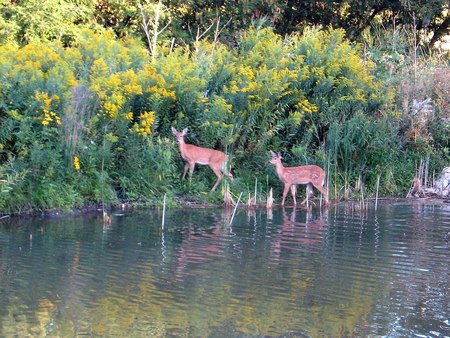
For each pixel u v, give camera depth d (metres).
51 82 12.63
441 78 17.98
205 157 13.95
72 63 14.04
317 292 7.63
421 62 19.27
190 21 22.36
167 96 13.81
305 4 23.73
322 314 6.93
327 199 14.19
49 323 6.55
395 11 24.47
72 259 8.80
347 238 10.49
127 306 7.05
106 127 13.07
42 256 8.93
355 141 15.43
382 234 10.87
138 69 14.62
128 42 16.55
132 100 13.66
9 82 12.45
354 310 7.07
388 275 8.37
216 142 14.56
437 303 7.32
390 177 16.02
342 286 7.88
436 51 23.97
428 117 17.22
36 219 11.57
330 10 24.22
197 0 21.75
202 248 9.59
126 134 13.39
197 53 15.87
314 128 15.27
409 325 6.66
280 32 23.77
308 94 15.59
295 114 14.63
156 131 14.23
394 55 18.22
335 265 8.79
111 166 13.22
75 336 6.24
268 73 14.56
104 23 21.67
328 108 15.34
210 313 6.90
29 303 7.08
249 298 7.39
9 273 8.10
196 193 13.99
